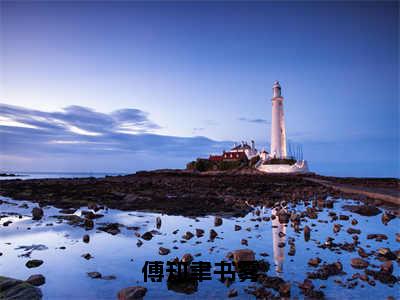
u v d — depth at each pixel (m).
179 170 86.00
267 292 6.75
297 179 53.88
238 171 77.12
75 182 44.56
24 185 37.66
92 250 10.37
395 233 12.84
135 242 11.41
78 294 6.86
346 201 24.88
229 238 11.95
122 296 6.58
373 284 7.15
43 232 13.11
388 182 49.97
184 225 14.76
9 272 8.28
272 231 13.23
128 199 24.00
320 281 7.39
